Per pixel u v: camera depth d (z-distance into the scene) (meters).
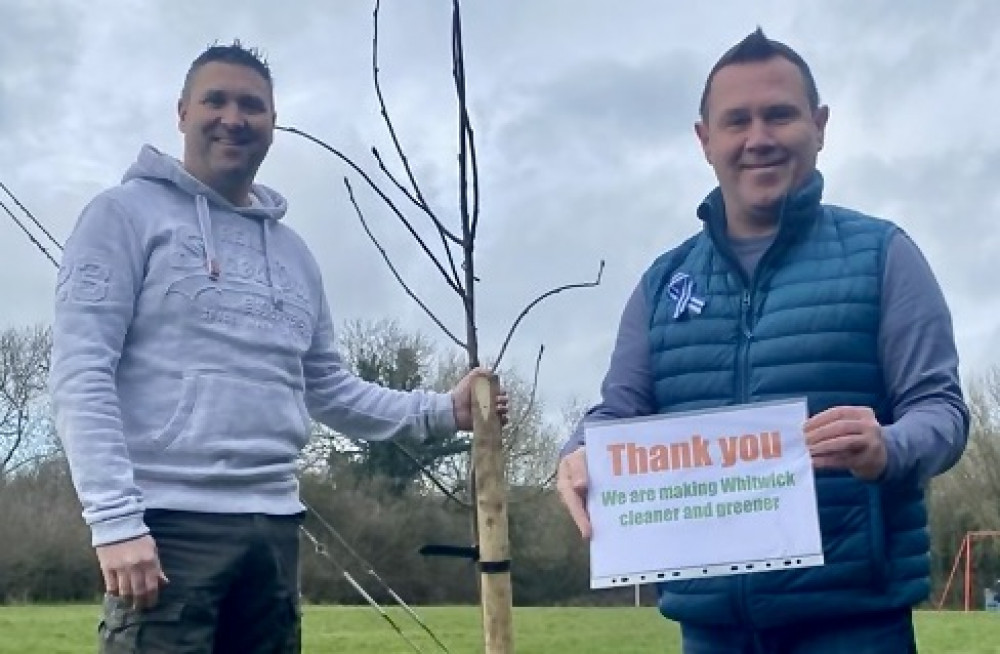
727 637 3.76
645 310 4.03
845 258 3.65
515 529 26.56
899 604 3.53
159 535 3.79
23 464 40.78
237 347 3.96
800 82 3.71
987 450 43.19
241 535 3.86
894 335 3.57
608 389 4.02
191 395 3.85
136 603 3.62
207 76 4.06
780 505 3.42
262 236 4.18
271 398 4.01
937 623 21.75
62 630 19.28
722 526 3.46
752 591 3.60
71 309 3.78
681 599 3.79
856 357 3.58
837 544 3.52
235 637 3.97
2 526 35.56
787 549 3.40
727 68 3.74
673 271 3.99
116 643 3.78
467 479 4.75
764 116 3.68
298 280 4.28
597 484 3.56
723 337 3.76
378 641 16.12
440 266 3.51
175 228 3.96
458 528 31.05
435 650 15.14
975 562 42.28
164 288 3.89
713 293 3.82
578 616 18.38
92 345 3.75
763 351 3.66
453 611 20.75
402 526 30.94
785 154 3.68
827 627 3.58
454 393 4.49
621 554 3.50
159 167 4.02
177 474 3.81
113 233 3.86
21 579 35.38
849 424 3.30
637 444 3.55
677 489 3.51
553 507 26.28
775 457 3.45
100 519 3.61
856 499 3.53
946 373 3.54
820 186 3.71
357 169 3.72
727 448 3.48
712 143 3.79
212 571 3.81
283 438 4.04
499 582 3.33
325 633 17.30
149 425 3.83
